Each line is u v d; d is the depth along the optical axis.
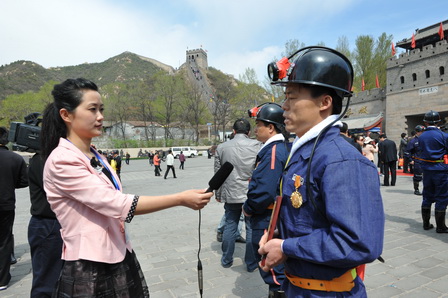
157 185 13.43
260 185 2.73
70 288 1.50
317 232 1.15
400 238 4.66
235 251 4.48
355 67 41.03
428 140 4.73
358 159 1.16
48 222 2.46
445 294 2.96
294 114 1.36
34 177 2.50
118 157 12.27
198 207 1.65
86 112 1.67
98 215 1.58
